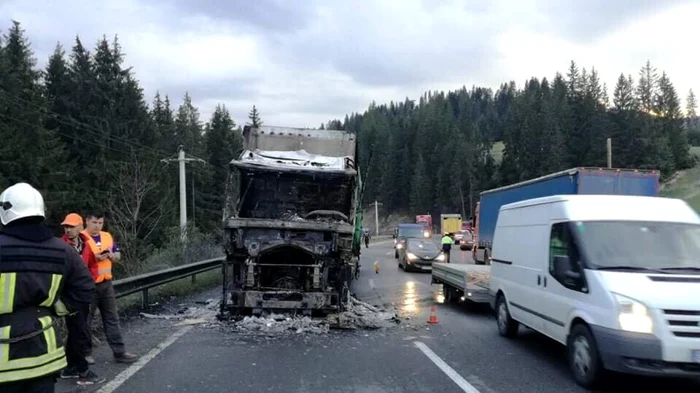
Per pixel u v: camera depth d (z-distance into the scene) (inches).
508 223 374.3
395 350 324.8
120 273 918.4
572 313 266.5
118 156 1694.1
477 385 252.2
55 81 1860.2
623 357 231.1
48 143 1444.4
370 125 5826.8
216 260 690.8
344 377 262.7
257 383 249.8
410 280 795.4
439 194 4407.0
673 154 3944.4
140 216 1357.0
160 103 2977.4
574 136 3853.3
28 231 132.8
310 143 505.7
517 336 372.8
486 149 4960.6
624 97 3806.6
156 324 392.2
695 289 237.5
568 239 282.8
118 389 236.4
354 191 473.1
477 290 464.4
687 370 226.1
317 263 418.0
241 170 453.4
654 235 276.5
